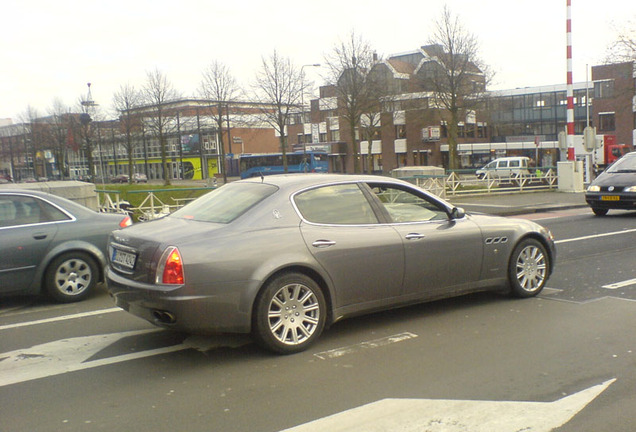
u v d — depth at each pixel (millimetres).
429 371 4355
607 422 3430
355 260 5145
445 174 25203
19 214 6914
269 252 4730
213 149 74000
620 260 8742
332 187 5359
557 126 63750
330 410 3701
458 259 5812
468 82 36594
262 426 3494
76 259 7137
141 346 5176
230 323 4598
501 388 3984
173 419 3631
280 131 38844
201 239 4629
